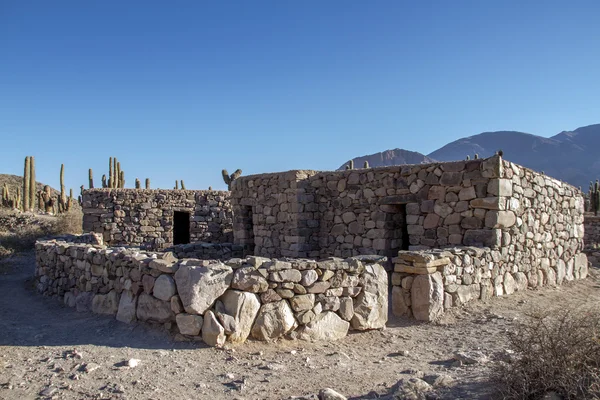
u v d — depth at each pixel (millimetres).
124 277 7375
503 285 10312
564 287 12359
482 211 10422
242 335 6180
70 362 5570
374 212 12656
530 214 11578
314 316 6676
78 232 23750
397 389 4551
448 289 8539
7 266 14562
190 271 6273
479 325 7793
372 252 12633
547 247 12406
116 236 21188
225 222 22734
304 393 4840
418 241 11562
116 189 21359
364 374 5441
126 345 6180
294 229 13852
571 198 14023
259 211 15477
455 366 5660
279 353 6086
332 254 13695
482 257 9625
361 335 7078
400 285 8375
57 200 31375
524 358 4473
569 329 4625
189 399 4664
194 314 6172
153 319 6676
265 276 6352
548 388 4172
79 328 7117
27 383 4984
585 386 4023
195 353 5871
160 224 21766
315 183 14180
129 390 4824
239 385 4984
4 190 30734
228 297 6238
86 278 8562
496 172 10211
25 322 7734
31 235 21812
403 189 11992
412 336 7266
